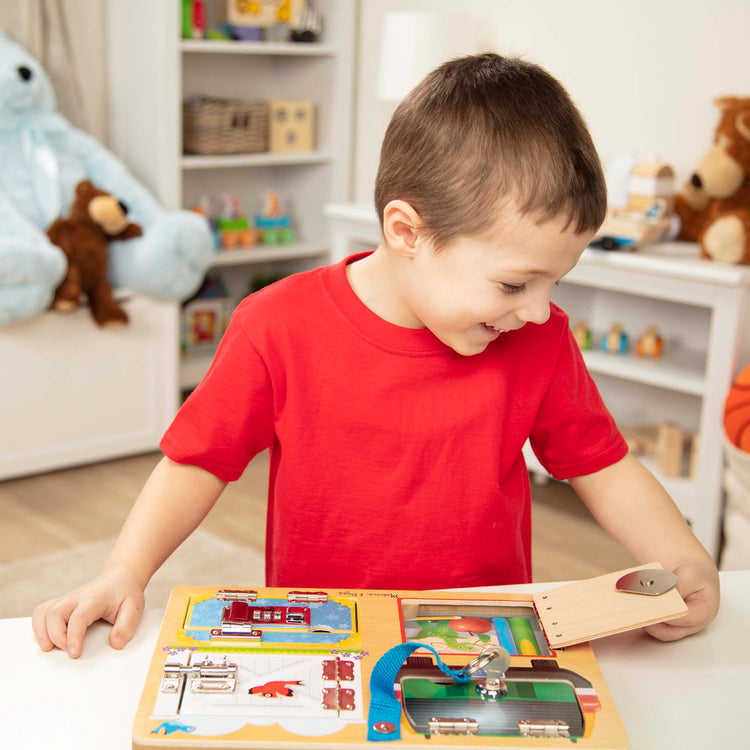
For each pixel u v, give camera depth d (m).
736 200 2.29
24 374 2.60
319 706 0.60
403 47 2.68
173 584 2.07
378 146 3.38
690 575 0.81
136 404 2.85
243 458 0.90
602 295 2.83
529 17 2.85
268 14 3.19
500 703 0.62
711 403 2.22
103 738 0.62
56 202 2.62
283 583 0.94
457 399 0.89
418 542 0.90
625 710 0.67
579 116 0.75
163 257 2.72
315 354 0.89
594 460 0.93
